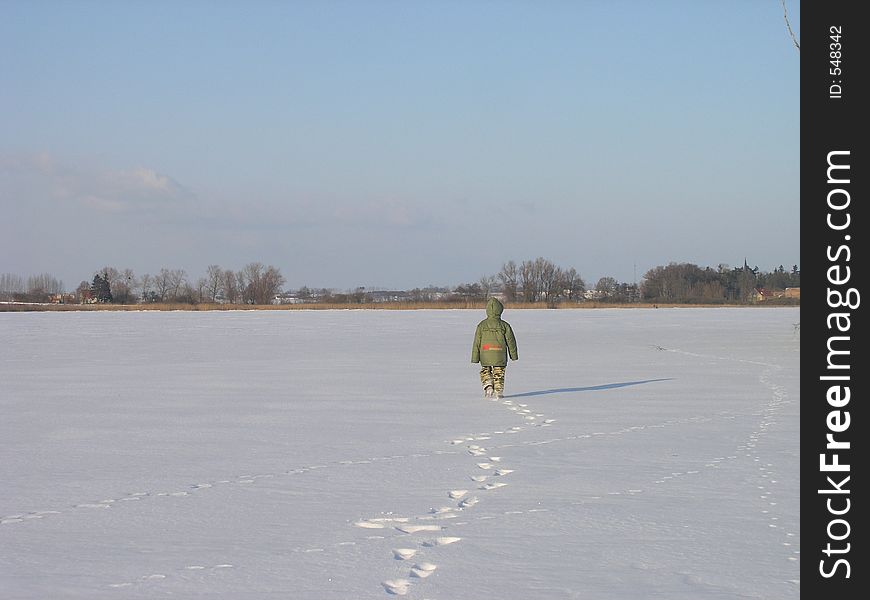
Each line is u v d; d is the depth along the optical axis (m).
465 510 7.42
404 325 53.41
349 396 16.72
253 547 6.31
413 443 11.07
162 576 5.66
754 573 5.71
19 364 24.88
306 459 9.93
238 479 8.78
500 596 5.26
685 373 21.72
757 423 12.80
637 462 9.66
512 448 10.64
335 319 64.62
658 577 5.62
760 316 70.62
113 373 21.92
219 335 41.94
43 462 9.79
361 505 7.62
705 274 142.25
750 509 7.43
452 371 22.38
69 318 67.94
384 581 5.54
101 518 7.19
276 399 16.22
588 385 18.84
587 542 6.42
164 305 100.50
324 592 5.33
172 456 10.16
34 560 6.02
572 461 9.73
